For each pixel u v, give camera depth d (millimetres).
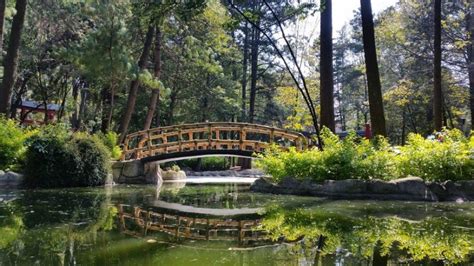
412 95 20531
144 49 15812
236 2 10680
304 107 22406
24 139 9062
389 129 29250
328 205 5922
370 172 7430
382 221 4449
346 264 2588
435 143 7664
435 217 4750
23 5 11367
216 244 3252
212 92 23109
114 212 5152
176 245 3197
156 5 10008
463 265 2576
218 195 7930
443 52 19312
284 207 5773
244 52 28906
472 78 18469
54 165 8867
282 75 27625
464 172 7164
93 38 12898
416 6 19781
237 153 12578
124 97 21672
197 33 18328
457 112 21719
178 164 25734
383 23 21438
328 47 10758
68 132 10289
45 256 2762
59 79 22156
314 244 3240
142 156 12914
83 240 3344
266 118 32500
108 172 10383
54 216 4668
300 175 8078
